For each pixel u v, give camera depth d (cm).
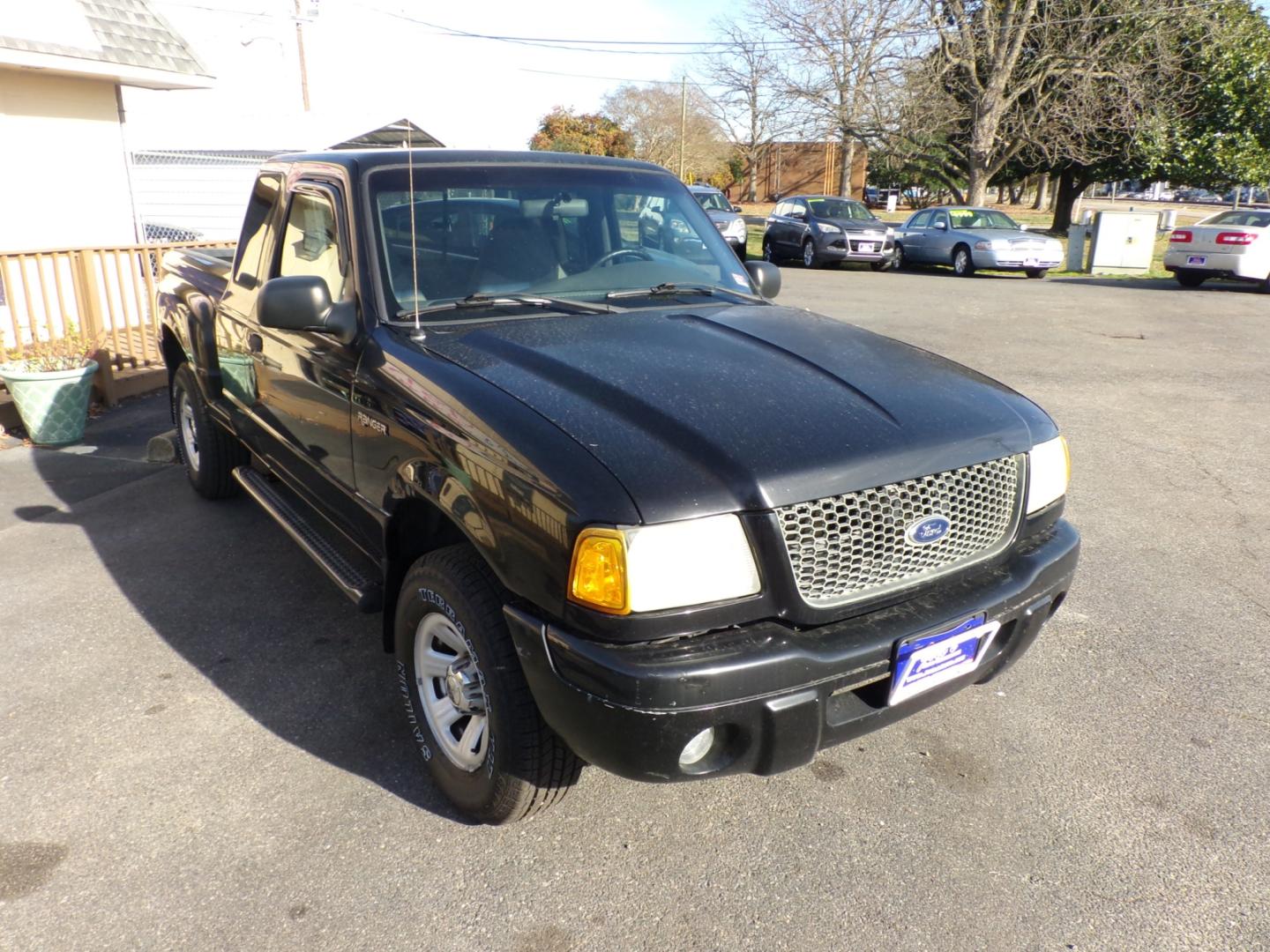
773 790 313
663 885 270
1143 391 912
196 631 416
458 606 267
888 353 324
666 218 408
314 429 366
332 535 392
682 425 250
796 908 262
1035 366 1031
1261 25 2809
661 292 373
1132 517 569
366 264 330
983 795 311
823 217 2378
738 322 339
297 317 314
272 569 480
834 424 260
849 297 1669
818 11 2994
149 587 460
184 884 268
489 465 253
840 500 245
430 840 287
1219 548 521
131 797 305
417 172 355
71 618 427
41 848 281
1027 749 336
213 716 352
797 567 240
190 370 541
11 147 1062
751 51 3628
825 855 282
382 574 339
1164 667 393
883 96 2989
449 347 303
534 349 294
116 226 1210
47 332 789
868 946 248
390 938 250
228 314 462
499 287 349
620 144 6072
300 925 254
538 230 368
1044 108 2880
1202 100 2881
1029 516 290
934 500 260
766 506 235
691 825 295
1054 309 1527
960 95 3052
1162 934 253
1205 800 309
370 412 315
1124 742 340
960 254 2144
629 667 223
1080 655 403
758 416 258
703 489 232
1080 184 3328
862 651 243
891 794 311
